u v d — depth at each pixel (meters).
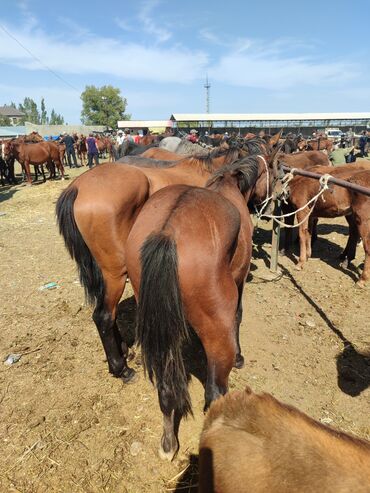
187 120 43.19
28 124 54.25
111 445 2.72
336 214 5.86
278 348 3.93
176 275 2.00
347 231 8.44
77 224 2.91
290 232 6.88
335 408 3.13
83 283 3.19
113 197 2.86
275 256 5.91
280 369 3.60
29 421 2.92
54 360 3.67
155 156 5.41
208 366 2.23
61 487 2.41
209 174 3.79
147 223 2.22
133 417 2.98
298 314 4.65
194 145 6.77
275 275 5.88
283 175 4.73
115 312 3.21
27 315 4.51
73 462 2.58
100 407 3.07
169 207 2.23
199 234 2.09
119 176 2.97
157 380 2.20
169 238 2.02
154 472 2.52
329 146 18.81
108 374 3.47
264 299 5.04
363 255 6.83
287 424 1.34
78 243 3.00
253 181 3.28
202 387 3.32
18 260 6.41
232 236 2.25
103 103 73.19
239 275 2.69
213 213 2.23
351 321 4.51
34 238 7.71
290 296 5.15
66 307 4.68
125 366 3.36
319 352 3.89
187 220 2.13
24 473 2.50
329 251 7.14
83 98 73.44
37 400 3.14
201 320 2.14
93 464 2.57
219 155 4.46
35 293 5.09
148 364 2.10
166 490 2.40
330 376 3.53
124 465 2.57
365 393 3.31
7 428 2.86
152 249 2.00
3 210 10.36
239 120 43.41
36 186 14.48
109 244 2.93
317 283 5.62
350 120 45.38
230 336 2.16
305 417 1.38
